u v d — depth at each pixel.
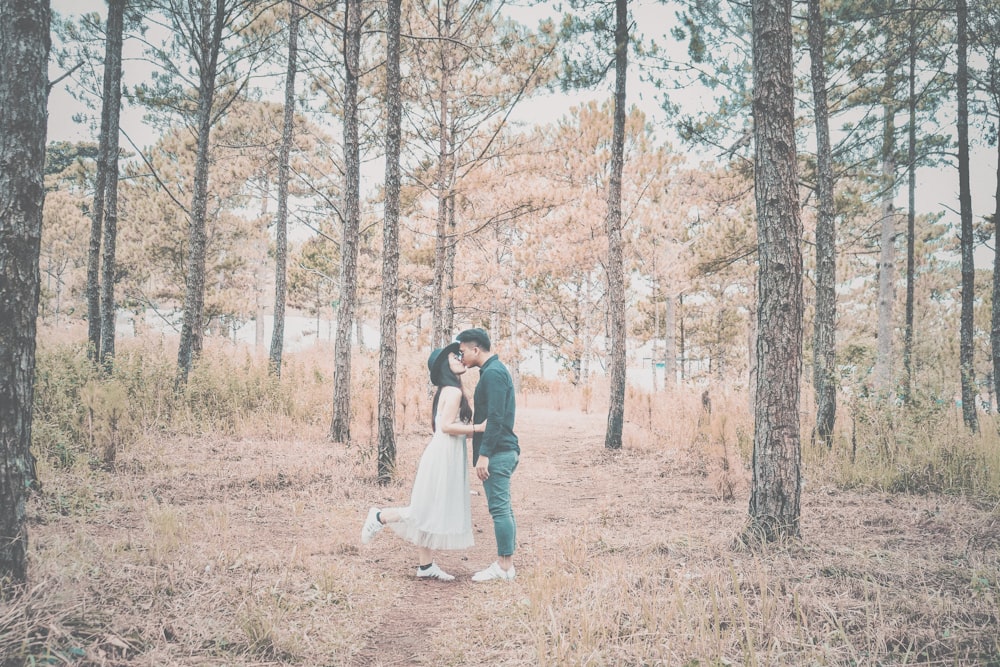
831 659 2.81
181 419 9.58
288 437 10.03
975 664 2.72
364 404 11.44
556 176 17.02
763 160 4.97
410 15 13.62
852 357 8.60
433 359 4.85
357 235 10.38
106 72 10.70
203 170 11.05
